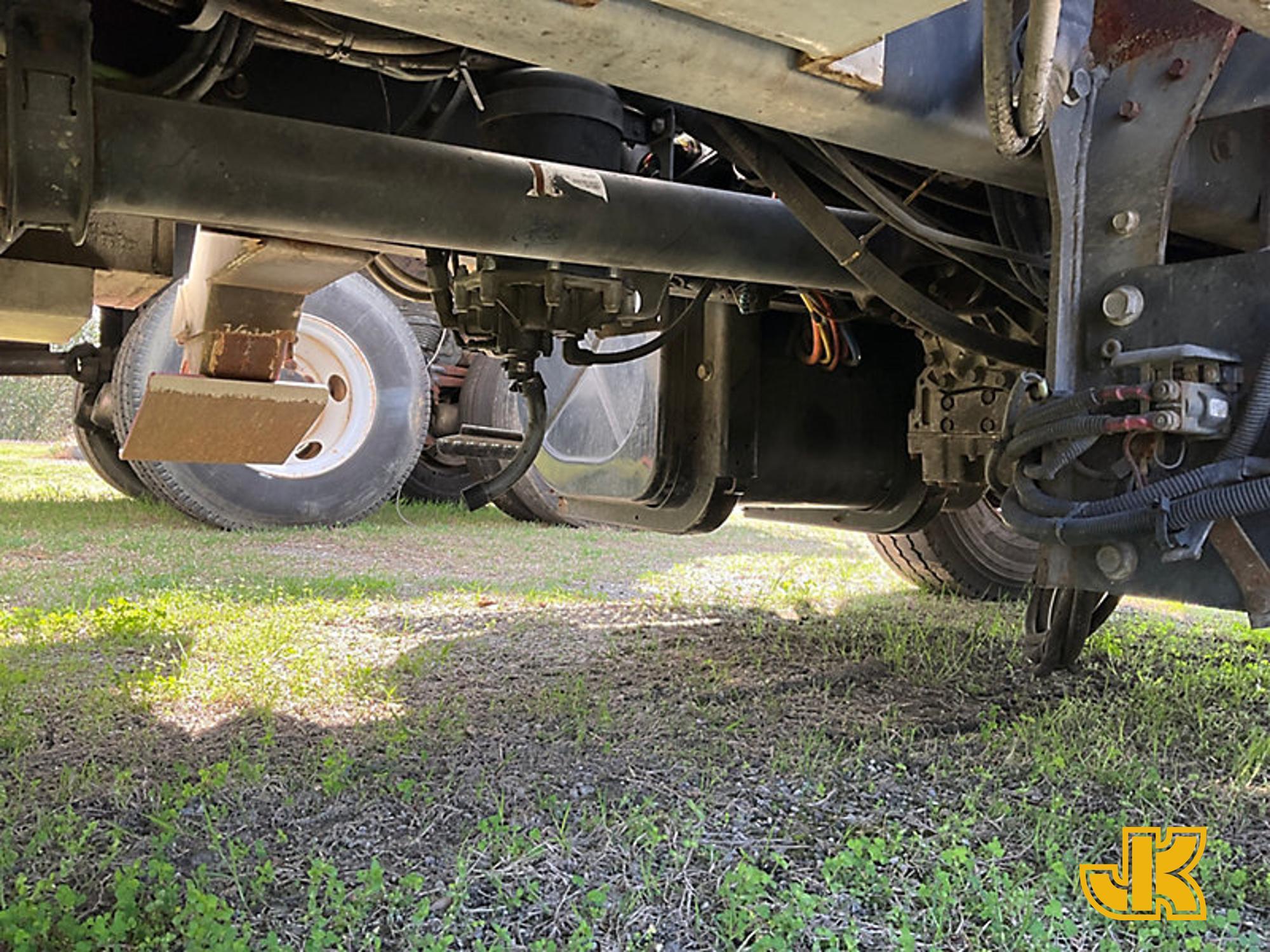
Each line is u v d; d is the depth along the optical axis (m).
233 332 2.85
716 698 2.99
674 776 2.36
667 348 3.34
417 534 6.92
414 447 6.94
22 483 10.10
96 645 3.45
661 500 3.42
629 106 2.46
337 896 1.67
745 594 4.88
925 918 1.72
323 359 6.68
